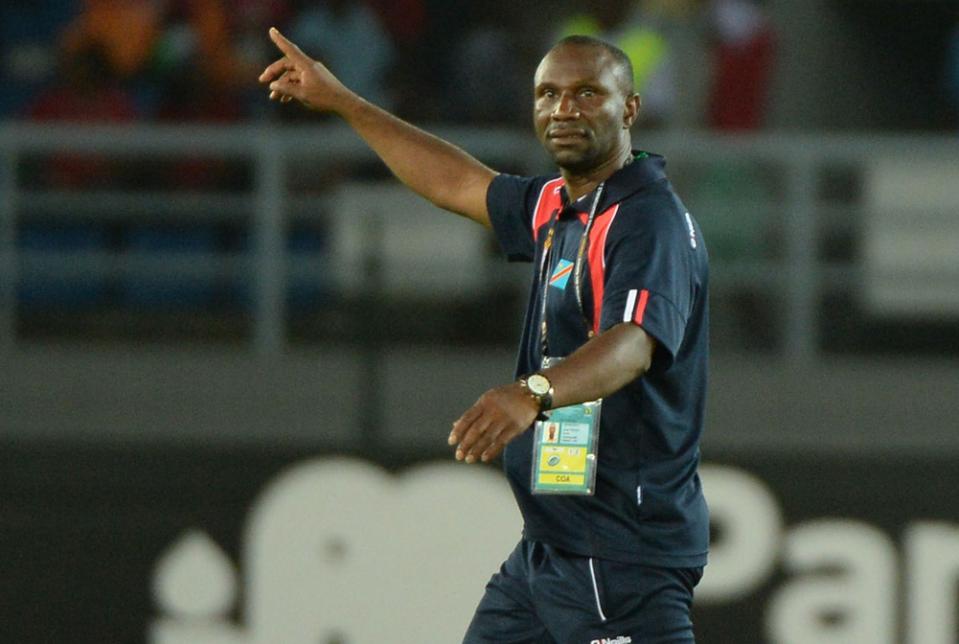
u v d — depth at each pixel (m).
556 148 14.88
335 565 26.75
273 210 28.31
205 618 26.80
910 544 27.11
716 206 29.67
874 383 28.59
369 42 34.53
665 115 32.56
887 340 30.17
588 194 14.95
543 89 14.96
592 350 13.38
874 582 27.03
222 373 28.50
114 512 27.03
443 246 28.97
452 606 26.62
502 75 33.31
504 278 28.83
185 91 33.59
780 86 35.22
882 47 35.56
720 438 27.61
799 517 27.09
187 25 33.91
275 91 17.38
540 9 35.34
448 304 29.52
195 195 30.70
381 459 26.83
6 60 36.22
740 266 28.83
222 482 26.98
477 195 16.80
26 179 31.59
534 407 12.98
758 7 35.25
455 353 29.41
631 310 13.81
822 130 35.41
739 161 29.02
